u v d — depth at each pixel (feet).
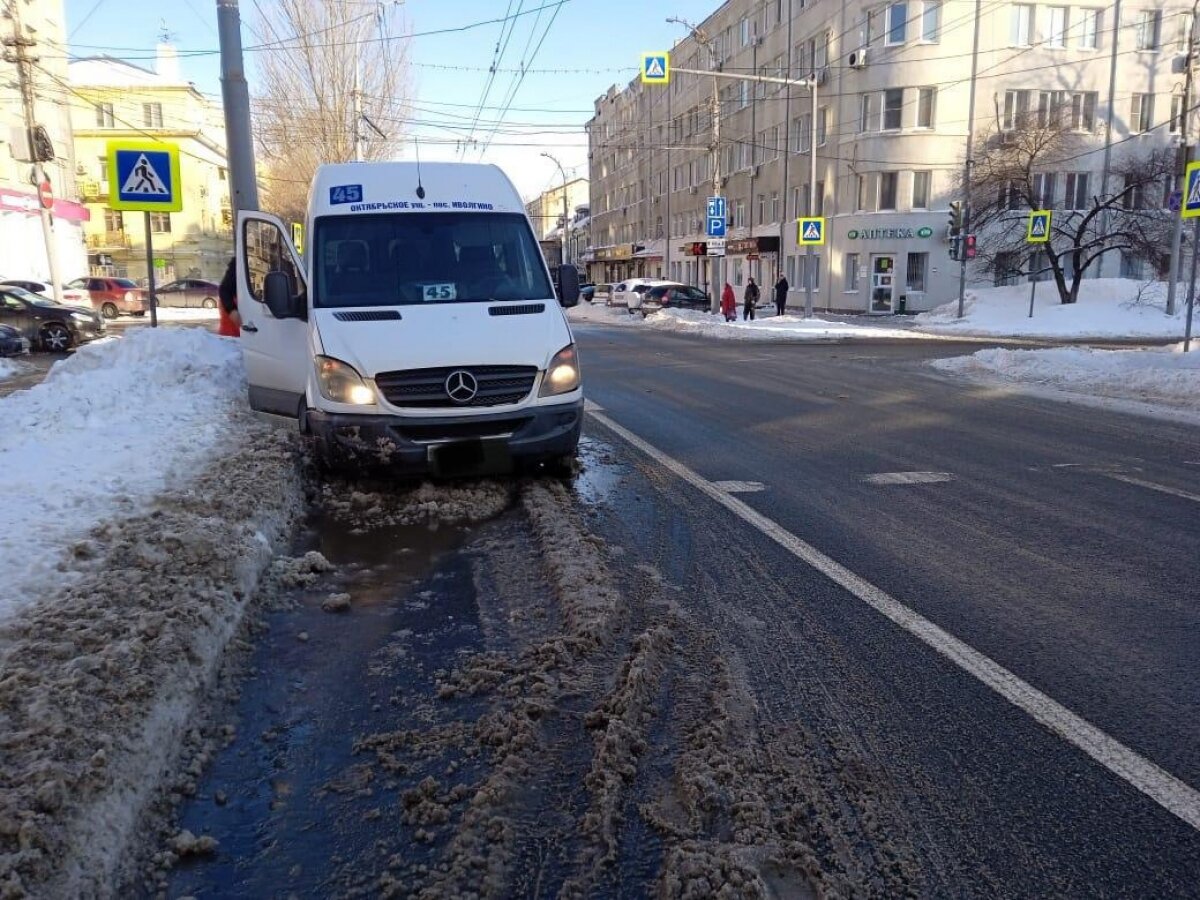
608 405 39.60
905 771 10.78
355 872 9.09
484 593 16.43
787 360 61.67
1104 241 118.93
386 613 15.62
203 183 201.57
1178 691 12.77
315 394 22.12
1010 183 116.88
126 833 9.30
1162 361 49.80
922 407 39.29
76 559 15.66
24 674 11.32
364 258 24.73
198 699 12.15
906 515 21.75
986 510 22.25
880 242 129.08
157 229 198.39
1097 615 15.52
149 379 33.65
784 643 14.35
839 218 135.13
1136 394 43.06
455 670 13.38
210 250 207.41
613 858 9.23
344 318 22.67
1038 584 17.02
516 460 22.39
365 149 118.42
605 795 10.12
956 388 45.98
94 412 29.40
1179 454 29.32
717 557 18.49
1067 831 9.68
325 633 14.80
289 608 15.81
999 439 31.76
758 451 29.32
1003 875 9.00
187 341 36.81
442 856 9.29
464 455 21.98
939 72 124.26
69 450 23.99
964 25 123.85
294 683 13.10
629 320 126.31
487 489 23.12
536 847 9.43
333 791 10.46
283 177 133.28
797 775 10.68
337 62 115.03
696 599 16.16
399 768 10.83
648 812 9.95
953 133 125.90
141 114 195.72
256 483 21.15
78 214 137.28
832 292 137.90
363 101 117.19
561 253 70.69
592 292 200.44
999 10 124.47
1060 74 127.95
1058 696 12.63
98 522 17.72
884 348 74.02
